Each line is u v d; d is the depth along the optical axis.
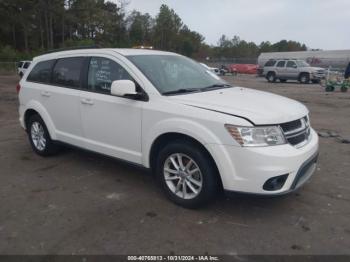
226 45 113.88
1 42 56.12
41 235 3.53
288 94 17.36
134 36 85.44
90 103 4.77
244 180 3.51
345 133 7.95
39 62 5.88
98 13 65.00
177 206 4.11
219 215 3.90
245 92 4.56
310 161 3.84
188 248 3.30
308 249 3.28
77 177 5.05
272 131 3.54
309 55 43.84
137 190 4.58
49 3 53.09
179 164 4.01
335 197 4.37
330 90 19.02
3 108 11.90
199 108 3.77
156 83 4.26
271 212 3.97
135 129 4.30
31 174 5.18
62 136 5.40
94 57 4.89
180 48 95.31
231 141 3.51
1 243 3.39
